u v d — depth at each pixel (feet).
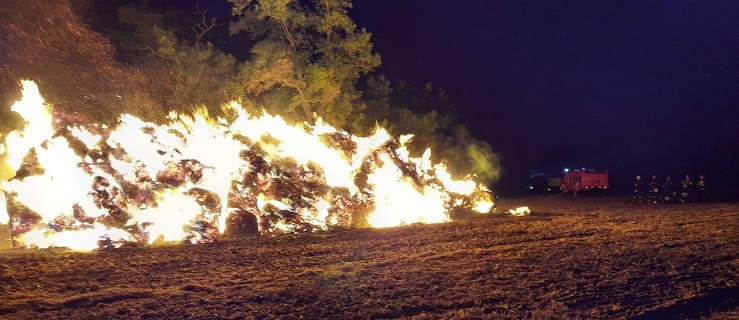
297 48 82.48
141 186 49.14
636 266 34.71
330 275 34.12
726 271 33.37
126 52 79.00
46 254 41.98
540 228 52.16
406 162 66.49
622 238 45.03
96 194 47.73
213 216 49.75
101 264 37.78
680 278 31.96
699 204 78.59
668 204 81.20
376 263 37.35
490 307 27.25
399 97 113.70
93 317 26.21
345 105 82.89
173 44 77.82
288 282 32.48
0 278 33.45
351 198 58.70
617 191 126.00
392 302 28.30
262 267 36.73
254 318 26.05
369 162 62.85
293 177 57.31
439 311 26.94
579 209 77.41
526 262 36.45
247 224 52.13
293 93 82.02
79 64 62.49
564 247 41.45
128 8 78.84
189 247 44.88
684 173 148.56
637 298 28.45
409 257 39.11
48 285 32.19
